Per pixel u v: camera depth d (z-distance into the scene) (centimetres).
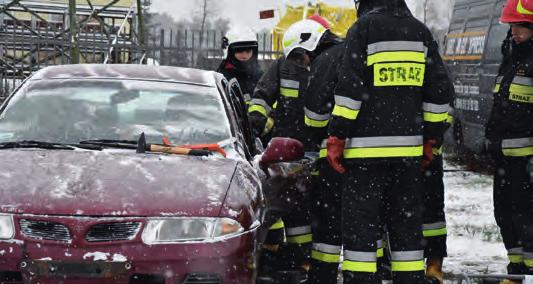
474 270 752
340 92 579
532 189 678
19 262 447
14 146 553
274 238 707
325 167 648
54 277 446
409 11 600
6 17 2361
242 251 471
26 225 454
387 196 605
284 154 584
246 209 486
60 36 1931
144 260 451
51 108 593
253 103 750
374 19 586
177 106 602
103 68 652
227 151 567
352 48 583
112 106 596
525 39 668
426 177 677
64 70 645
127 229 457
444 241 683
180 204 469
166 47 1925
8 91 1714
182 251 455
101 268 448
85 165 509
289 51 729
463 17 1766
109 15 2345
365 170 586
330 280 654
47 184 477
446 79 600
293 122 745
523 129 677
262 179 578
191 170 514
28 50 1895
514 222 683
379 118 584
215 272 459
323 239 652
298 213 695
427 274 683
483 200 1165
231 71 911
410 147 587
